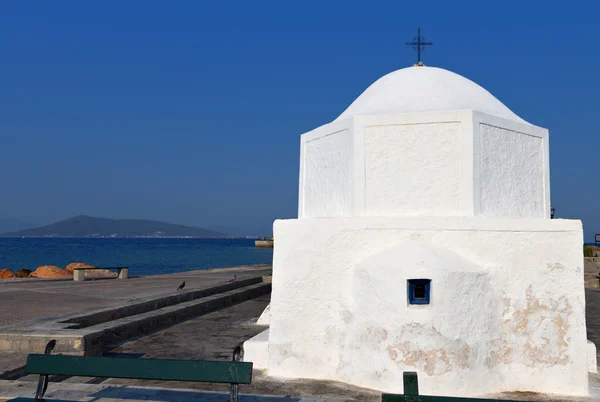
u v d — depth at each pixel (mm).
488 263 7418
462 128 7711
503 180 8070
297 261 8062
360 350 7301
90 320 11016
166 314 12547
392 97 8852
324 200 8922
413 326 6879
